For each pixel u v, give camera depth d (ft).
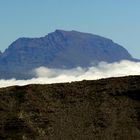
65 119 359.25
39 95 384.06
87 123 354.54
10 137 340.39
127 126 351.87
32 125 353.10
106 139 336.70
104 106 372.38
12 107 371.97
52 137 341.21
